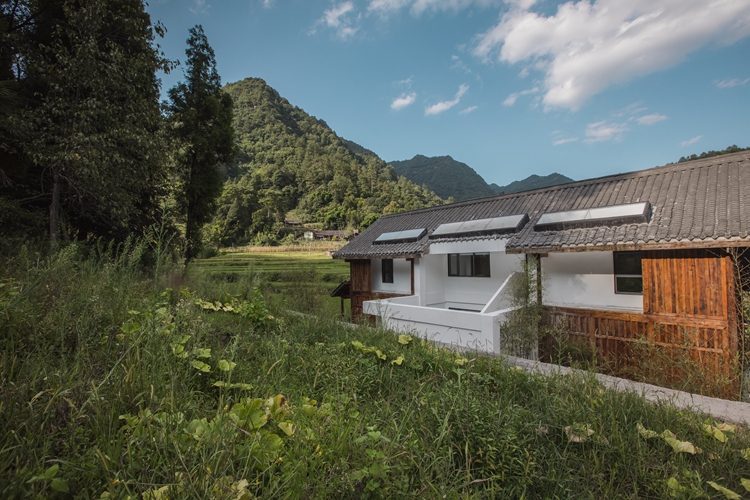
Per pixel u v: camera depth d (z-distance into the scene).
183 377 2.71
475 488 2.13
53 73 8.05
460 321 7.43
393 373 3.97
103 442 1.75
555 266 8.29
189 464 1.67
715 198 6.68
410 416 2.74
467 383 3.22
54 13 9.47
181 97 17.06
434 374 3.90
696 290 6.27
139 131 8.90
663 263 6.63
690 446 2.66
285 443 2.12
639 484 2.47
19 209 7.83
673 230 6.38
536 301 8.00
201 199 16.94
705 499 2.30
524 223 8.84
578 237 7.36
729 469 2.63
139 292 4.36
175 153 11.62
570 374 4.18
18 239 5.92
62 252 3.94
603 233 7.11
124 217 9.31
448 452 2.26
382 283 12.44
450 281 11.20
